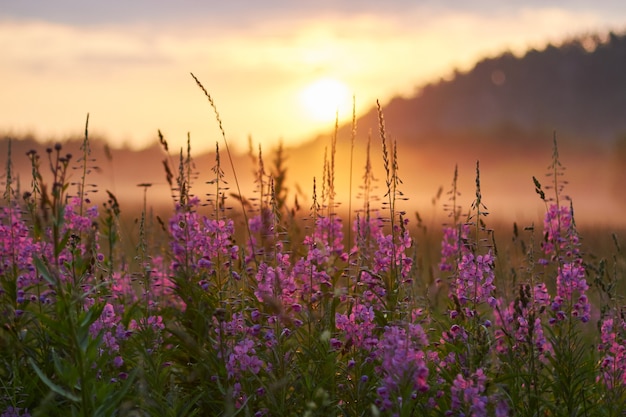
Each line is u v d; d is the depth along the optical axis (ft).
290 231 25.21
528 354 20.62
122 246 26.91
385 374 18.71
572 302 21.97
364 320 19.51
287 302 20.56
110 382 19.65
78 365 16.87
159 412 18.47
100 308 17.47
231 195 23.44
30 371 20.81
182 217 23.47
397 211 21.38
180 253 23.41
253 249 23.73
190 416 18.85
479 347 19.58
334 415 18.98
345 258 23.56
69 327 16.83
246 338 20.45
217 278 23.16
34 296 22.22
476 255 20.54
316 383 19.38
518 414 19.58
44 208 16.63
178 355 22.07
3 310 22.03
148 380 19.74
